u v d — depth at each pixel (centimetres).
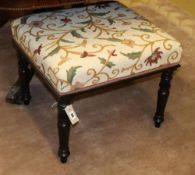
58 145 134
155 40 124
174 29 231
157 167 129
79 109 153
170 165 130
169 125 149
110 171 126
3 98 155
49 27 127
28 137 137
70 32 124
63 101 112
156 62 124
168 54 124
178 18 247
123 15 139
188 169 129
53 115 148
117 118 150
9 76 170
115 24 131
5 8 115
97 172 125
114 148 135
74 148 133
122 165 128
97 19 134
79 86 111
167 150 136
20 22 131
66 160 127
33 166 125
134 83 173
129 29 129
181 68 189
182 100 165
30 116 147
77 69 108
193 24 241
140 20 137
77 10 140
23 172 122
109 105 157
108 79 116
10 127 140
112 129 144
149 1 269
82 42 118
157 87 172
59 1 120
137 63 119
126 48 117
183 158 134
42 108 152
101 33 124
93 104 157
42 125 143
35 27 127
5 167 123
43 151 131
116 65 114
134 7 256
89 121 147
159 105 141
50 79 113
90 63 110
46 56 113
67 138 122
